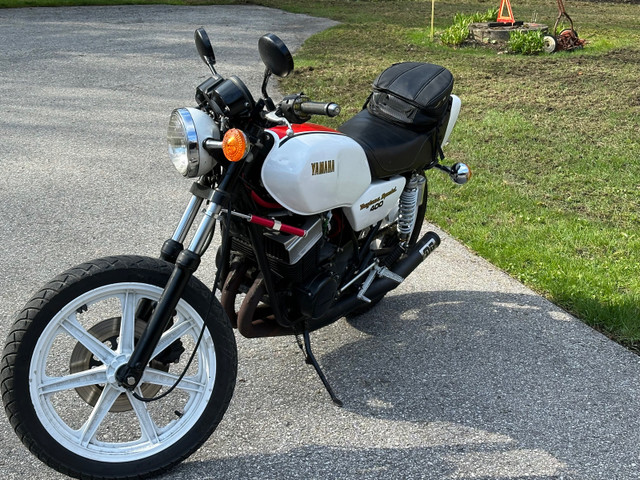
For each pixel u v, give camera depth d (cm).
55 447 258
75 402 317
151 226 514
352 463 283
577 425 312
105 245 480
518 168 677
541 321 402
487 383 342
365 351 367
